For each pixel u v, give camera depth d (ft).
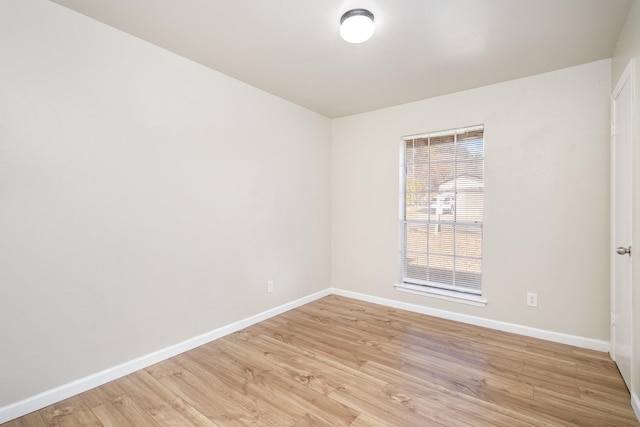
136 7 6.20
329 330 9.91
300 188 12.25
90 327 6.75
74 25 6.38
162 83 7.86
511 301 9.65
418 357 8.10
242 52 8.00
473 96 10.19
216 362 7.89
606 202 8.25
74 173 6.45
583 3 5.95
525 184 9.36
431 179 11.37
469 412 5.94
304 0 5.93
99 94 6.77
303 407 6.12
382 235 12.37
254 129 10.30
